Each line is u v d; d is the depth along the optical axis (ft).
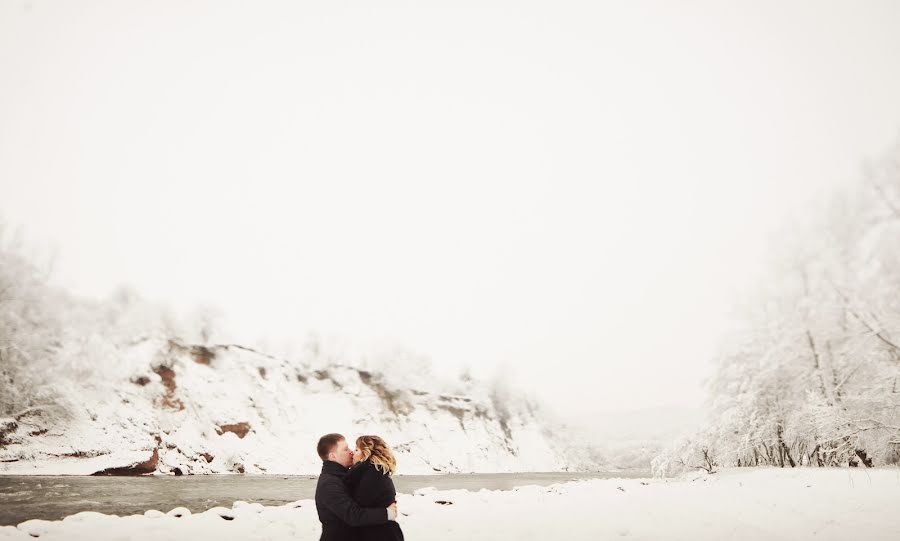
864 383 62.69
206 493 47.24
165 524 25.16
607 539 24.81
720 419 78.23
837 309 61.77
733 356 81.97
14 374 76.07
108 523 24.62
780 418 73.56
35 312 85.15
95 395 87.56
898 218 56.44
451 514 31.60
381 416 157.07
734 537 25.27
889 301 56.49
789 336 70.33
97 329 106.32
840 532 25.94
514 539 24.81
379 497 12.26
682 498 39.99
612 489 51.11
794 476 50.37
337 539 11.85
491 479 97.86
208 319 149.07
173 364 119.75
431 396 180.24
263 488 55.72
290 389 144.25
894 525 26.99
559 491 49.06
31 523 23.00
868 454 58.03
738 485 49.26
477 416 186.80
